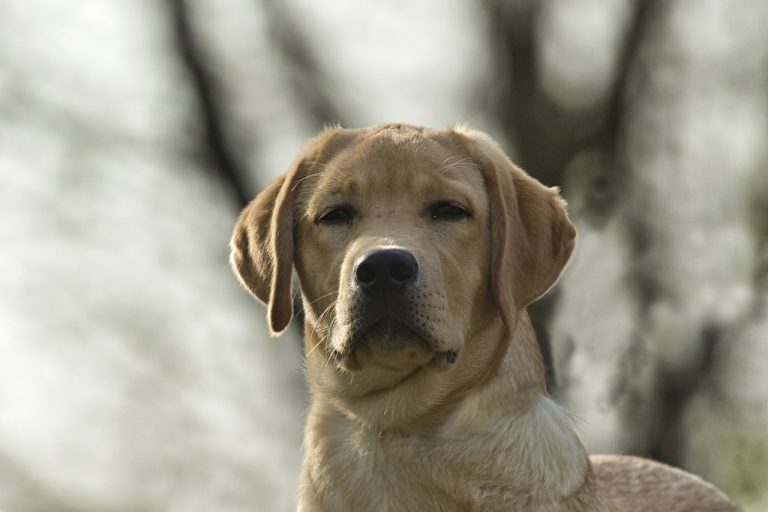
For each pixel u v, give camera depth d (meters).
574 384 15.21
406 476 7.01
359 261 6.71
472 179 7.25
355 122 17.30
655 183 16.95
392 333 6.74
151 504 18.97
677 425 15.91
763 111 16.86
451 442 6.97
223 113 16.88
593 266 15.92
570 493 7.06
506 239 7.21
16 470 19.22
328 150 7.46
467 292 7.05
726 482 15.26
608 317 15.65
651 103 17.25
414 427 7.00
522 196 7.45
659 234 16.55
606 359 15.45
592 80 17.39
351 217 7.14
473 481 6.95
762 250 16.27
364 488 7.07
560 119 17.23
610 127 17.17
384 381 6.99
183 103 16.92
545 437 7.09
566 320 15.38
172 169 17.05
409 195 7.08
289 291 7.38
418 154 7.18
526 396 7.14
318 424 7.25
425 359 6.80
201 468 18.97
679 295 16.41
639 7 17.19
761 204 16.44
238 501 18.86
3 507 19.00
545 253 7.42
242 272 7.74
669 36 17.23
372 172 7.12
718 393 16.16
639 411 15.68
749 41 16.94
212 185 16.98
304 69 17.09
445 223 7.08
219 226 17.78
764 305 16.25
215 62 16.83
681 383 16.02
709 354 16.12
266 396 18.86
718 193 16.66
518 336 7.25
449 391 6.97
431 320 6.73
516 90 17.38
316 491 7.20
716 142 16.91
